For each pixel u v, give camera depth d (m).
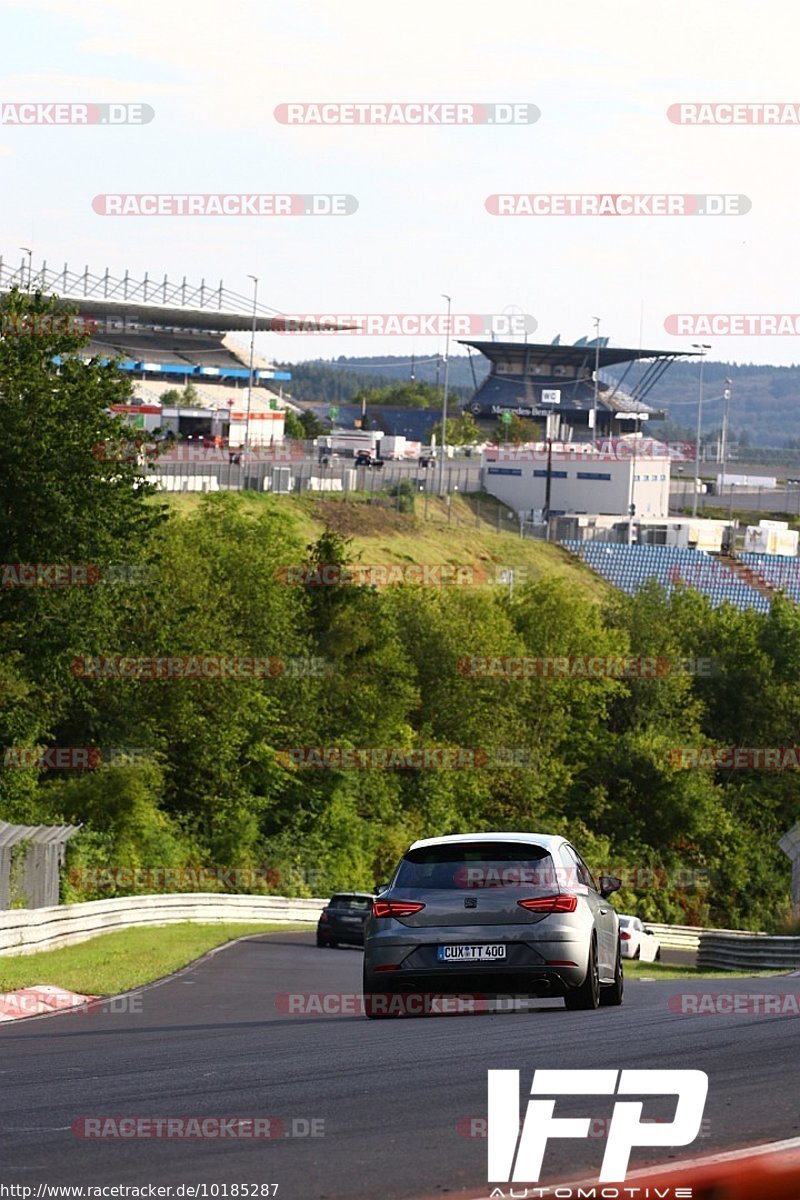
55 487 102.38
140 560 108.56
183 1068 24.53
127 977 52.56
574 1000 34.91
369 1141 17.33
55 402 103.88
